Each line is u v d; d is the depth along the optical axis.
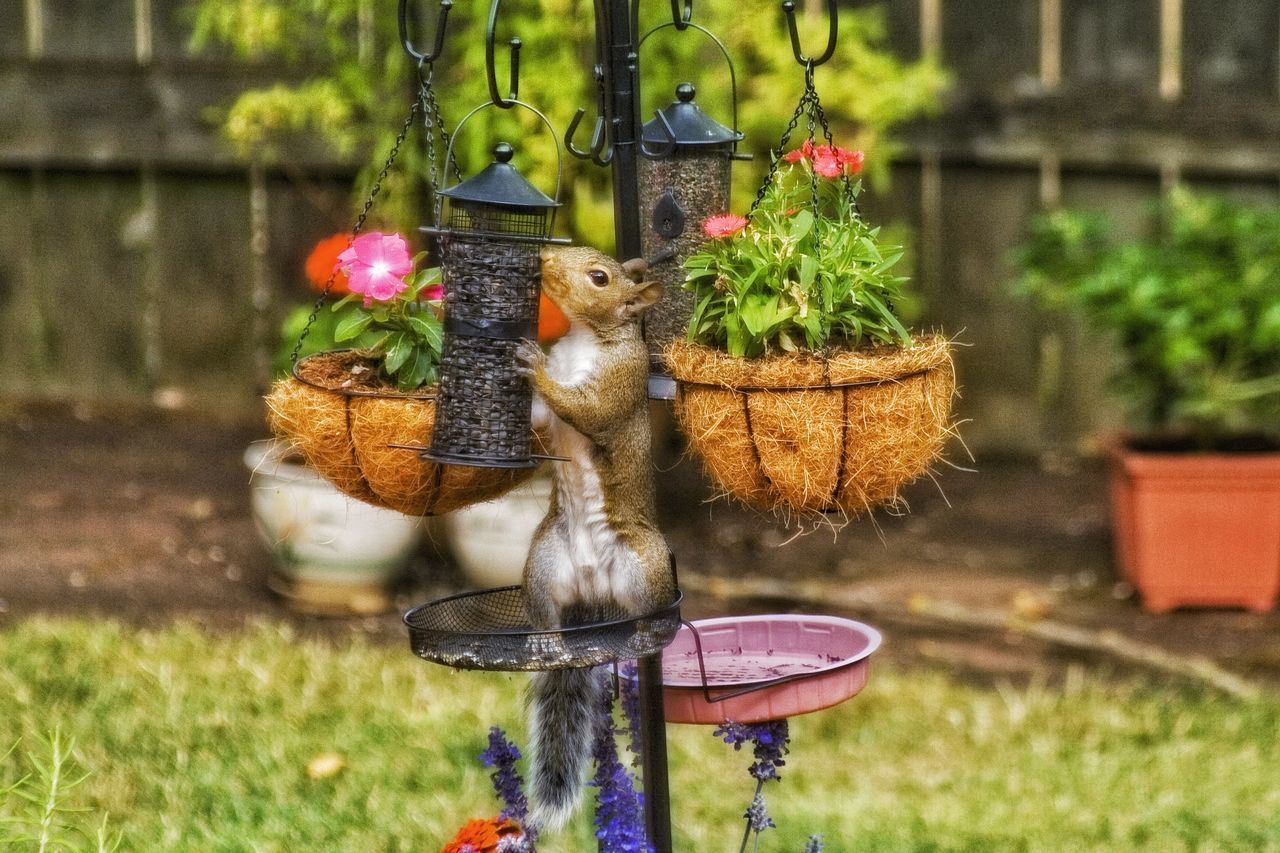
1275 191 14.02
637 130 5.45
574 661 4.94
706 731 9.03
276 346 15.18
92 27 14.71
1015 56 14.16
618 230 5.49
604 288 5.20
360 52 12.68
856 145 12.34
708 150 6.15
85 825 7.36
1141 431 13.10
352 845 7.30
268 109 12.06
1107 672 10.01
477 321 5.24
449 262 5.25
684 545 12.21
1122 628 10.83
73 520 12.05
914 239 14.41
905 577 11.67
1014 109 14.20
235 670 9.22
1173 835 7.73
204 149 14.77
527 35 11.03
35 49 14.80
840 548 12.28
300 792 7.87
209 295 15.20
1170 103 14.02
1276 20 13.82
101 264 15.25
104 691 8.81
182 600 10.56
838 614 10.90
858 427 5.30
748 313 5.34
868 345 5.58
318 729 8.58
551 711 5.73
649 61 11.62
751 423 5.32
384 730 8.59
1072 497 13.64
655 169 6.18
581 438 5.31
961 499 13.60
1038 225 12.06
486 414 5.27
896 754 8.75
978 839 7.65
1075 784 8.37
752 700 5.50
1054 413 14.72
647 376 5.38
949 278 14.55
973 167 14.38
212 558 11.39
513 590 5.75
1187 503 11.04
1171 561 11.09
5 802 7.36
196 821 7.48
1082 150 14.16
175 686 8.95
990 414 14.75
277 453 7.69
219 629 10.07
